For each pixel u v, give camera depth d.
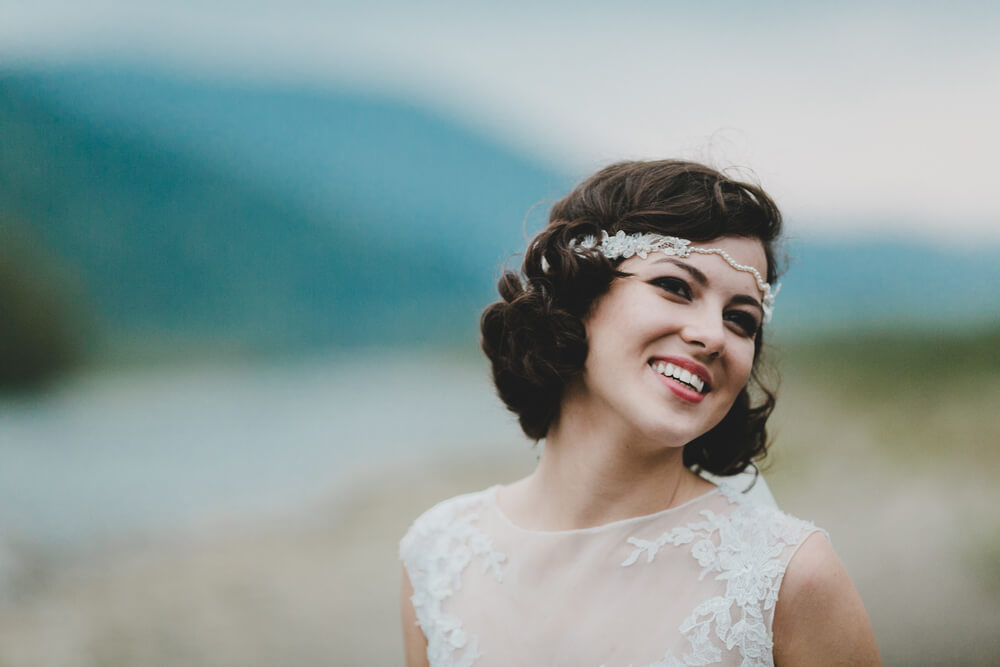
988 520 7.41
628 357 1.76
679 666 1.69
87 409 16.95
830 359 13.66
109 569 7.93
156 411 16.58
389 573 7.78
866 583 6.55
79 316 23.97
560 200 2.08
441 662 1.94
